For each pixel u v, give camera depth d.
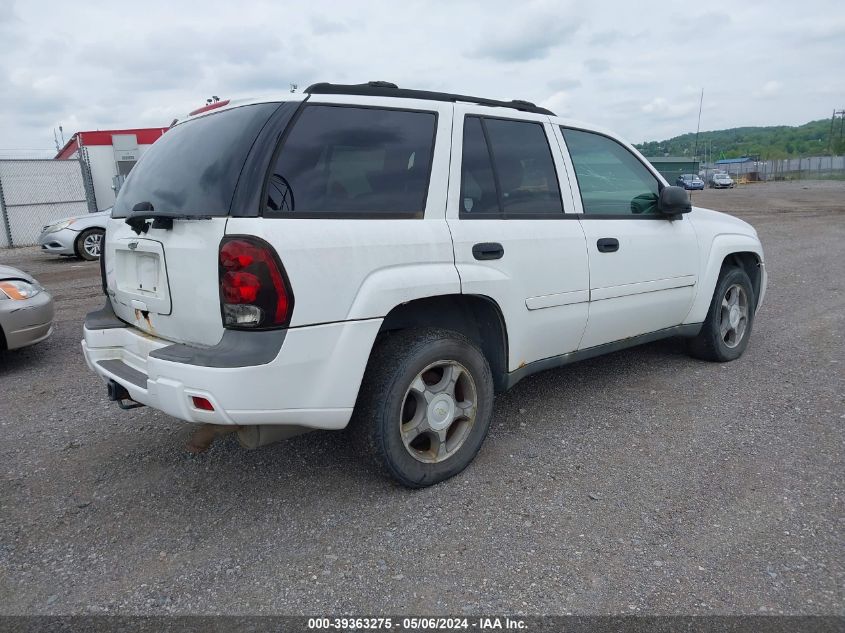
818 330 6.32
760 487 3.26
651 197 4.57
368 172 3.05
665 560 2.68
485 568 2.65
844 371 5.04
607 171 4.28
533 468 3.51
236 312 2.63
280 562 2.72
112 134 23.06
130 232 3.23
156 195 3.09
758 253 5.40
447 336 3.23
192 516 3.11
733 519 2.98
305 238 2.72
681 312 4.73
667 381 4.86
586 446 3.77
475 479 3.39
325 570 2.66
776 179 65.88
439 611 2.40
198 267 2.75
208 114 3.29
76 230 12.97
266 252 2.61
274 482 3.43
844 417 4.13
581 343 4.05
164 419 4.34
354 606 2.44
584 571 2.62
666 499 3.17
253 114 2.91
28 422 4.35
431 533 2.91
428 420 3.23
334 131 2.97
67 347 6.36
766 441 3.80
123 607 2.47
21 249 16.88
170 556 2.79
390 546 2.82
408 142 3.21
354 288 2.86
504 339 3.55
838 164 65.12
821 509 3.04
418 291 3.05
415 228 3.11
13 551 2.84
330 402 2.85
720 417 4.17
